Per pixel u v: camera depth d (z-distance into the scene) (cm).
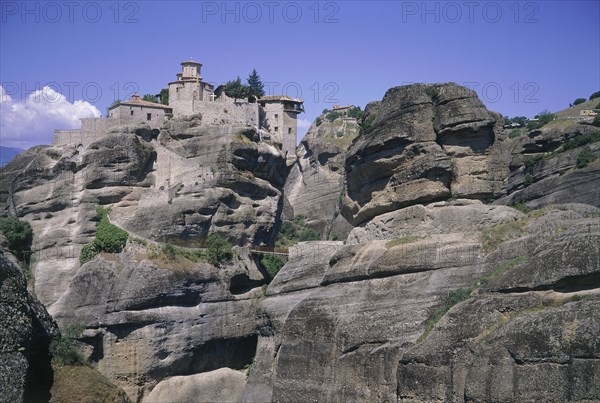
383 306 8244
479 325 6888
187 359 10600
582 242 6738
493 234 8075
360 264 8731
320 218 17750
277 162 12462
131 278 10469
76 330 10144
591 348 6000
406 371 7138
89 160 11456
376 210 9175
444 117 8712
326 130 18988
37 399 8781
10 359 7919
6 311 8038
